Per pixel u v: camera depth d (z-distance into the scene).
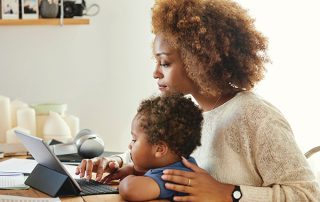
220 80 1.53
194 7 1.53
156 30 1.59
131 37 3.21
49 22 2.97
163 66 1.59
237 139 1.48
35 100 3.15
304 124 2.84
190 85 1.58
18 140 2.41
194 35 1.50
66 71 3.17
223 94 1.58
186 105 1.49
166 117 1.46
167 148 1.46
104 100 3.22
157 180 1.41
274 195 1.39
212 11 1.54
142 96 3.25
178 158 1.49
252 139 1.46
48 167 1.59
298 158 1.43
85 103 3.20
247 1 2.91
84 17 3.14
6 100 2.50
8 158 2.23
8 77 3.12
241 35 1.54
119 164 1.78
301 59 2.85
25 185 1.63
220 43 1.51
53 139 2.41
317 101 2.82
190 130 1.47
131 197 1.40
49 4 2.96
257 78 1.59
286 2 2.86
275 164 1.42
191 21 1.51
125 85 3.23
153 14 1.60
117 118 3.24
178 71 1.56
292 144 1.44
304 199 1.39
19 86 3.13
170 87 1.58
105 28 3.18
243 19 1.57
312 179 1.43
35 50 3.13
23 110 2.53
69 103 3.19
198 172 1.43
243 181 1.47
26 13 2.95
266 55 1.60
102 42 3.19
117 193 1.52
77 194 1.50
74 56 3.17
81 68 3.18
